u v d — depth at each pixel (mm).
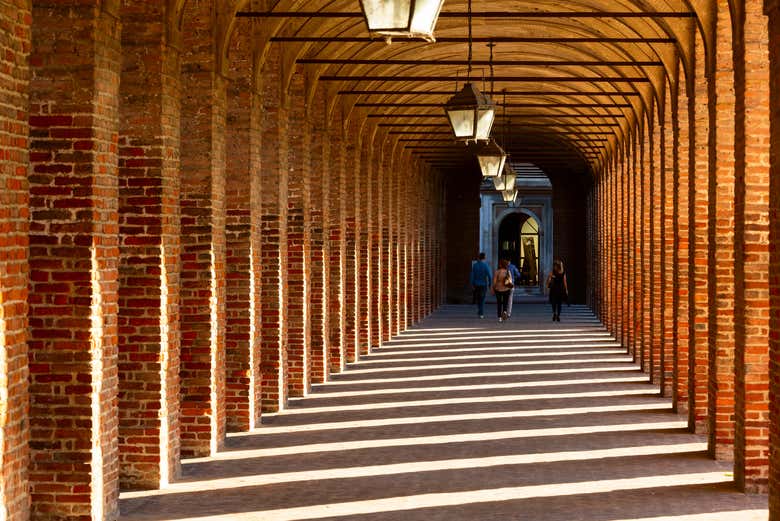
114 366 10273
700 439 14359
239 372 14922
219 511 10469
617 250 29141
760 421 11352
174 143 11914
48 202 9727
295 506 10641
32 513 9773
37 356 9734
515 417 16094
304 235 18281
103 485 9984
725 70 13219
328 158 20531
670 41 15242
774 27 9836
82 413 9742
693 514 10359
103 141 9938
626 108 25656
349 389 19344
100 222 9891
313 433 14781
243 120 14766
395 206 31094
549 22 20625
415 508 10516
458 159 40562
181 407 13227
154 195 11539
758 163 11578
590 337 30016
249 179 14789
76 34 9703
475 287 38156
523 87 28266
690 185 15164
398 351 26250
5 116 7902
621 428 15180
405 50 22891
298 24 16656
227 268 14859
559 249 46719
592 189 41188
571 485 11562
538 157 43125
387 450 13516
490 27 21641
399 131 28125
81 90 9719
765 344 11438
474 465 12602
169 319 11797
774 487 9797
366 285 25609
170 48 11688
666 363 18312
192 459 13078
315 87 18578
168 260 11766
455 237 47719
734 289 12000
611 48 20906
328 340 20875
